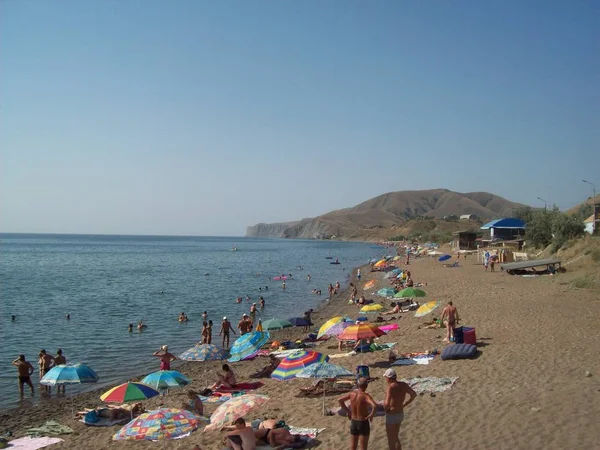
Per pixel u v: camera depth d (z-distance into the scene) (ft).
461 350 55.52
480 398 40.63
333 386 50.11
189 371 71.56
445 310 67.05
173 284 189.98
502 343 60.23
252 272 246.68
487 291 113.80
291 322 87.40
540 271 145.38
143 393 44.83
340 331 69.56
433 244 394.32
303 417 42.52
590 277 110.93
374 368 56.65
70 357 79.56
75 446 41.88
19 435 46.21
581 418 33.88
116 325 106.52
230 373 57.31
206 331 86.17
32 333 97.55
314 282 198.49
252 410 46.21
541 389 40.86
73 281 199.93
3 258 359.66
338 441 35.94
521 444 31.40
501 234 257.96
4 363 75.82
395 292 114.42
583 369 45.68
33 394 60.95
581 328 64.49
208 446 38.88
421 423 36.86
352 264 309.83
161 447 40.09
